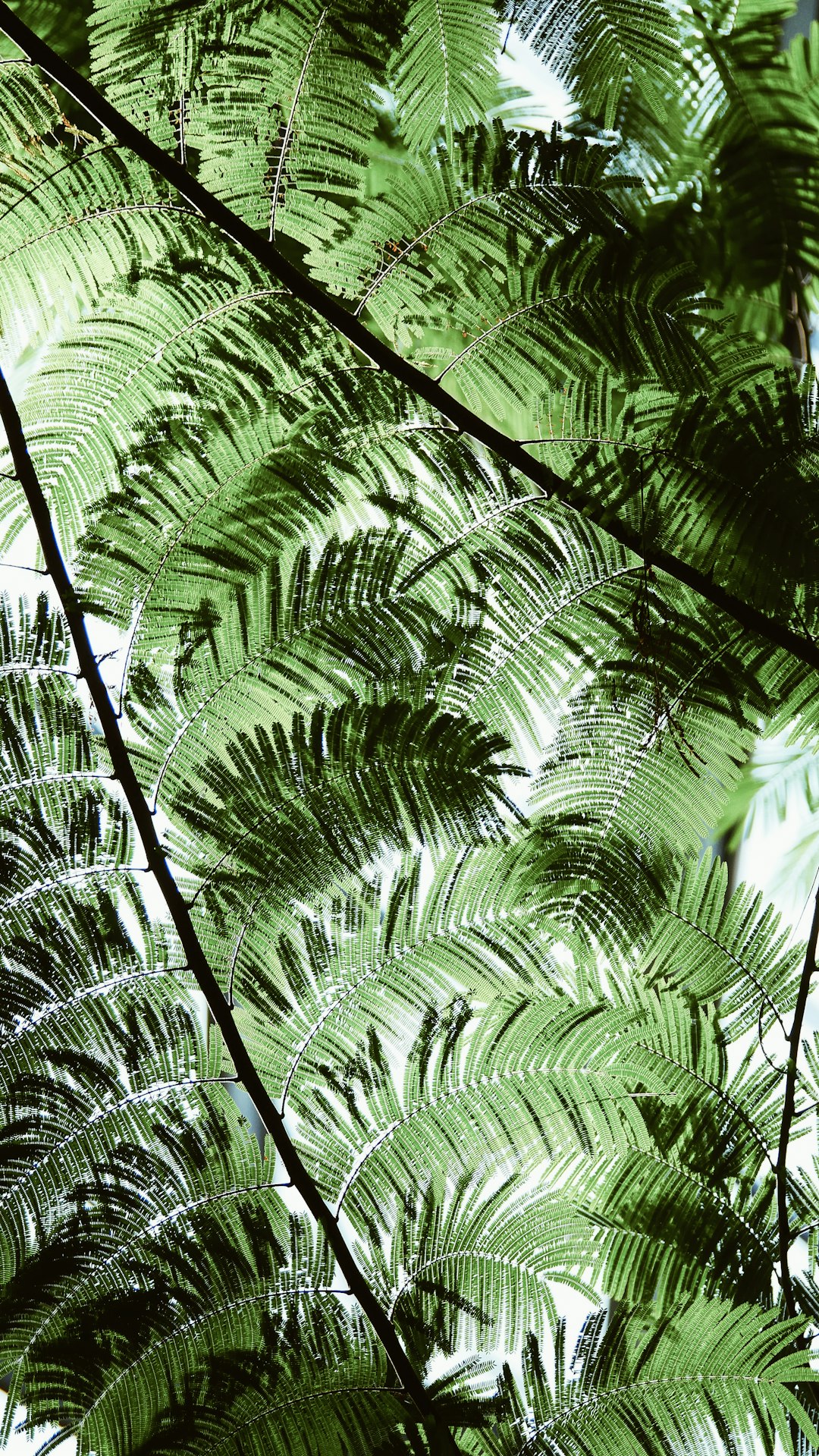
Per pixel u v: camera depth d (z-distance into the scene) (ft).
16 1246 9.34
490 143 9.37
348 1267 9.38
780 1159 9.61
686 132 9.86
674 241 9.98
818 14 10.26
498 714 9.57
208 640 9.52
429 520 9.55
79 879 9.47
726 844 10.98
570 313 9.46
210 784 9.50
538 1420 9.36
